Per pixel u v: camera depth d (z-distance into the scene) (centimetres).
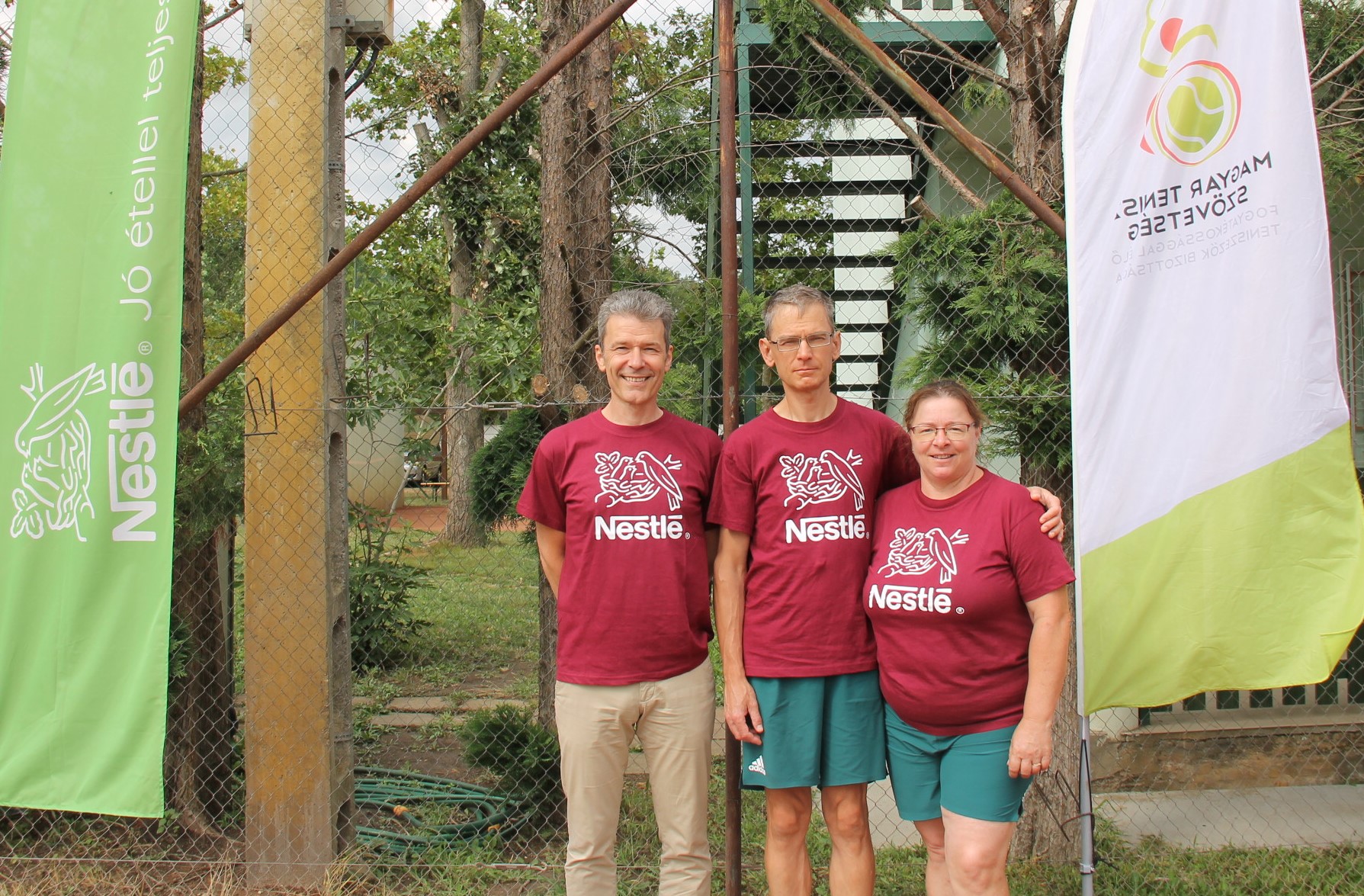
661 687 279
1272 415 281
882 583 262
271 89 365
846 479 271
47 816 410
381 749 521
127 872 368
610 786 285
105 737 333
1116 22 292
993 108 520
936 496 263
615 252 519
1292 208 279
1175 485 288
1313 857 379
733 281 319
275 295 364
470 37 1294
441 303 1254
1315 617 279
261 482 363
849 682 272
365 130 699
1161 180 289
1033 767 245
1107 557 293
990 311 364
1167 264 289
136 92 338
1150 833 409
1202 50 285
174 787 414
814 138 514
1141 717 505
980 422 262
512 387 859
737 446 278
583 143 454
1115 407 293
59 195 342
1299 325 279
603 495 277
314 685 362
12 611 339
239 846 389
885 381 733
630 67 600
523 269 1132
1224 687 285
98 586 336
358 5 385
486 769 471
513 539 1097
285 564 363
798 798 280
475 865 359
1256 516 282
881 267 715
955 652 254
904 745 269
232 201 968
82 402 338
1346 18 407
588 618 280
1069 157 297
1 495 343
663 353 280
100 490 336
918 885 355
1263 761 483
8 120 347
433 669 686
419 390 787
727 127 317
